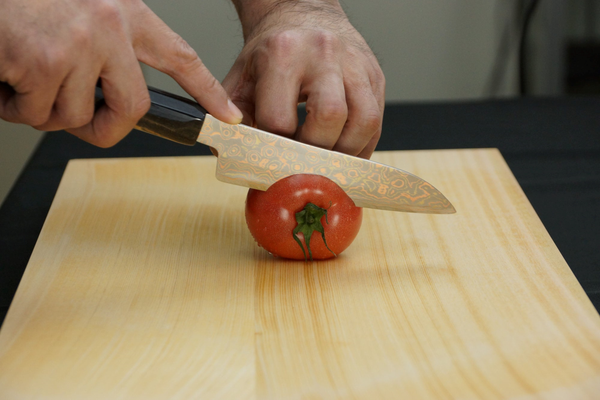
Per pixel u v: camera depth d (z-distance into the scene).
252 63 0.56
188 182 0.69
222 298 0.51
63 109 0.46
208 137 0.52
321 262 0.56
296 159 0.53
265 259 0.56
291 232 0.53
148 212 0.63
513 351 0.45
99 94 0.48
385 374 0.44
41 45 0.42
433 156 0.73
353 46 0.56
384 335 0.47
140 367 0.44
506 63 1.43
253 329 0.48
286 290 0.52
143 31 0.47
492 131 0.84
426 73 1.45
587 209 0.66
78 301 0.50
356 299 0.51
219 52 1.37
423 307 0.50
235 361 0.45
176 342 0.46
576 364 0.44
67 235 0.59
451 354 0.45
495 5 1.39
